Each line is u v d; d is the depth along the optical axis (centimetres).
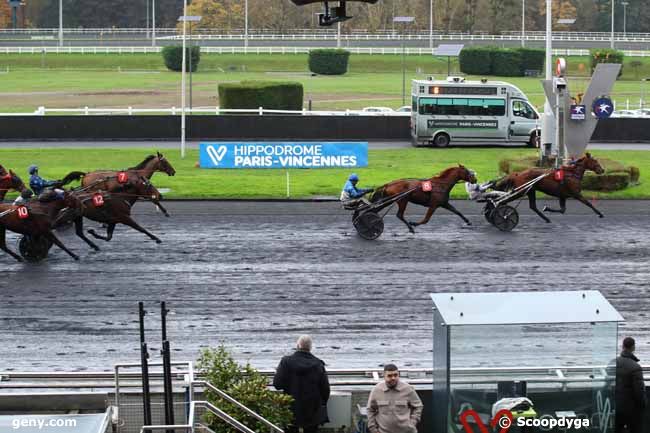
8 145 4047
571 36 10225
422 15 11262
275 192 2983
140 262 2195
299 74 8175
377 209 2431
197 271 2117
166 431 1170
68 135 4225
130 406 1282
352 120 4291
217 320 1777
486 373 1125
